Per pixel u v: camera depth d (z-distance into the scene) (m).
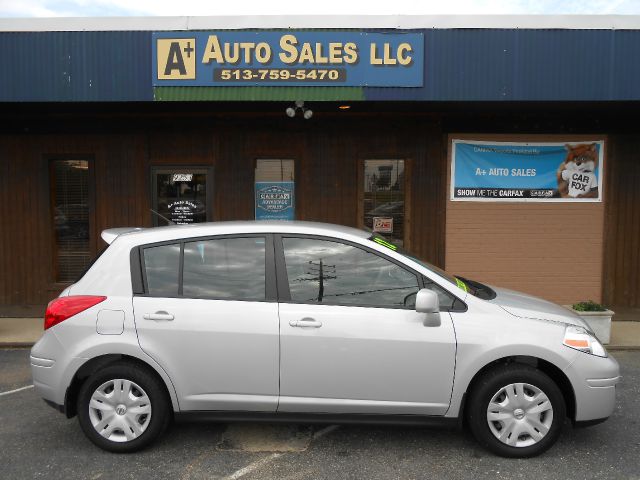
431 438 4.32
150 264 4.10
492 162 8.89
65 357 3.97
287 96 7.29
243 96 7.29
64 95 7.25
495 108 8.23
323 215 8.95
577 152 8.88
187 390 3.93
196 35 7.21
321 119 8.85
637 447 4.17
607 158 8.88
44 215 8.93
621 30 7.06
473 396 3.93
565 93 7.15
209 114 8.80
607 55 7.09
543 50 7.13
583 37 7.09
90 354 3.93
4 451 4.13
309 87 7.27
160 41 7.21
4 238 8.98
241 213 8.94
